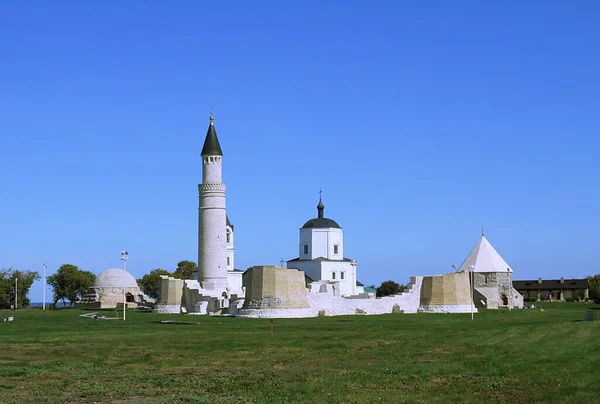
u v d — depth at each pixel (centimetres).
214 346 5572
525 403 3406
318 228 16300
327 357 4953
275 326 7706
